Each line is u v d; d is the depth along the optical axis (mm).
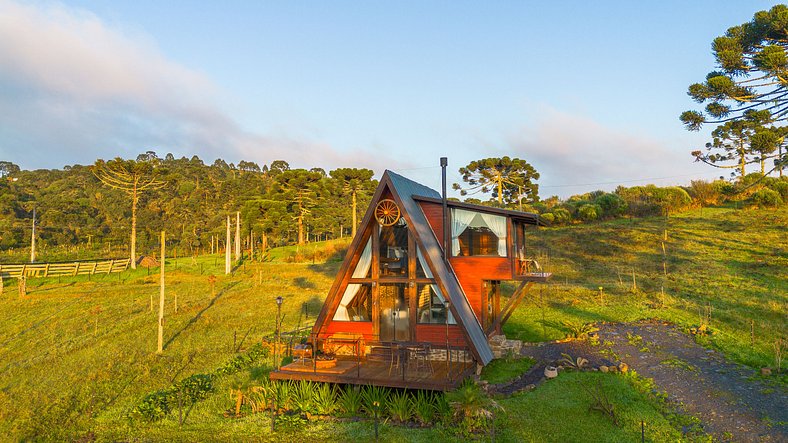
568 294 27953
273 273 43812
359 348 15141
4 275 38594
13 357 19344
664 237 38844
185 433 11867
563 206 54844
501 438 10742
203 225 88312
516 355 16891
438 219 17281
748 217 40188
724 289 24938
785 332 17656
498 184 54469
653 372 14727
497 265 16500
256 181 113312
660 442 10312
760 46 21047
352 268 15906
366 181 58406
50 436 12008
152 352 19609
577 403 12484
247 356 18672
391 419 12422
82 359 18734
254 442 11219
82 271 42375
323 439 11242
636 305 24016
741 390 12750
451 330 15352
